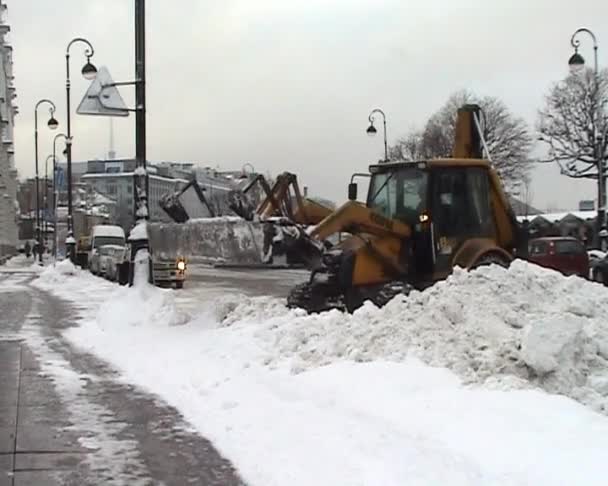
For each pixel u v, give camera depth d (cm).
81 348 1343
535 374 789
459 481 567
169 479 645
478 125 1577
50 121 4941
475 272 1013
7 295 2666
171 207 2652
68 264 3750
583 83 4612
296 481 612
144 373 1089
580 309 951
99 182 11256
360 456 643
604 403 742
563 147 4691
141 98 1647
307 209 1630
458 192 1440
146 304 1554
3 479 645
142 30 1636
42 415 860
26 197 12025
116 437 771
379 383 815
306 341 1046
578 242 2844
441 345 884
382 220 1411
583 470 558
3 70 7981
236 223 1831
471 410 705
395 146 6869
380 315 1006
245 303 1421
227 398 886
